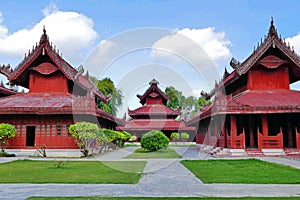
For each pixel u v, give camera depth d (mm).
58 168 12461
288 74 22047
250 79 22047
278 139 19047
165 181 9250
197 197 6891
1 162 15094
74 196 7008
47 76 23172
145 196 7035
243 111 18828
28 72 23281
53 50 22188
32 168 12523
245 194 7305
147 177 10070
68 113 19422
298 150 18906
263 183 8875
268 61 21828
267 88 21953
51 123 20156
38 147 19766
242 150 18906
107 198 6746
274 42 20922
